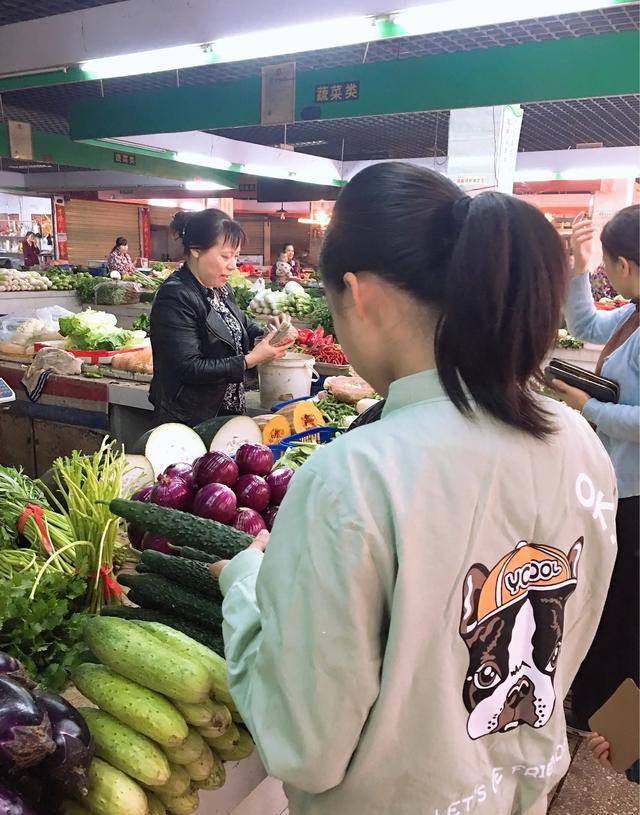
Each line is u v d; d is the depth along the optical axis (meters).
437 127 8.95
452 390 0.76
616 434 2.20
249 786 1.33
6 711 0.90
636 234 2.20
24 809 0.89
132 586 1.40
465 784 0.78
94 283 8.89
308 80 4.95
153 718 1.05
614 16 4.71
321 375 4.65
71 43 4.33
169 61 4.03
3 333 5.56
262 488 1.76
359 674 0.71
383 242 0.76
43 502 1.84
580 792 2.31
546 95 4.14
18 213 16.83
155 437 2.29
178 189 12.58
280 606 0.73
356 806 0.81
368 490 0.71
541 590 0.81
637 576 2.27
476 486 0.74
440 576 0.72
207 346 3.03
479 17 3.01
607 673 2.38
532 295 0.72
